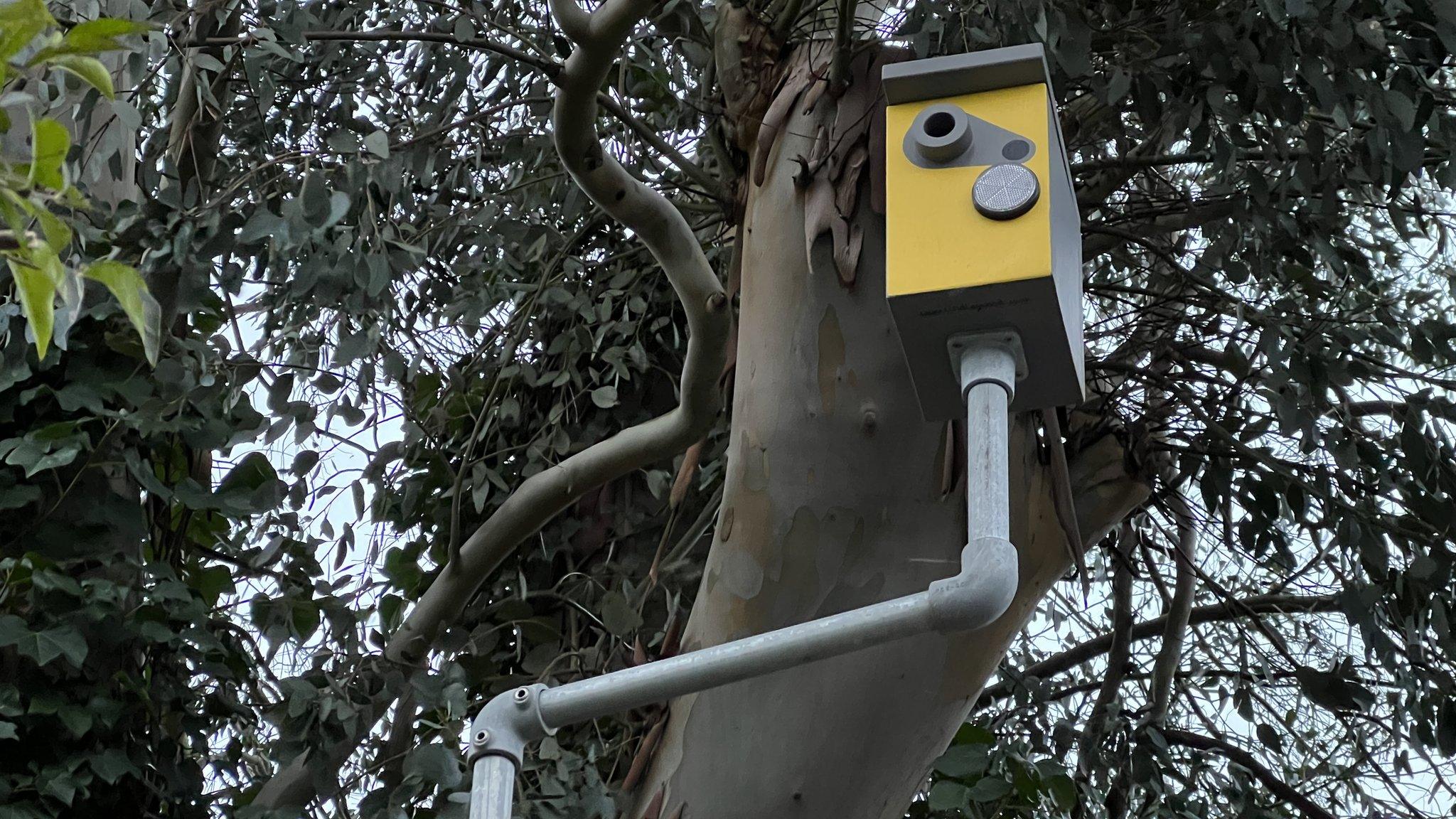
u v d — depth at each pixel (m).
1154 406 5.20
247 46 4.26
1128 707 6.21
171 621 4.59
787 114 4.37
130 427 4.46
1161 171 5.72
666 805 4.10
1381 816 5.39
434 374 5.88
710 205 5.72
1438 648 5.37
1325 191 4.74
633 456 4.71
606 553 5.79
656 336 6.00
